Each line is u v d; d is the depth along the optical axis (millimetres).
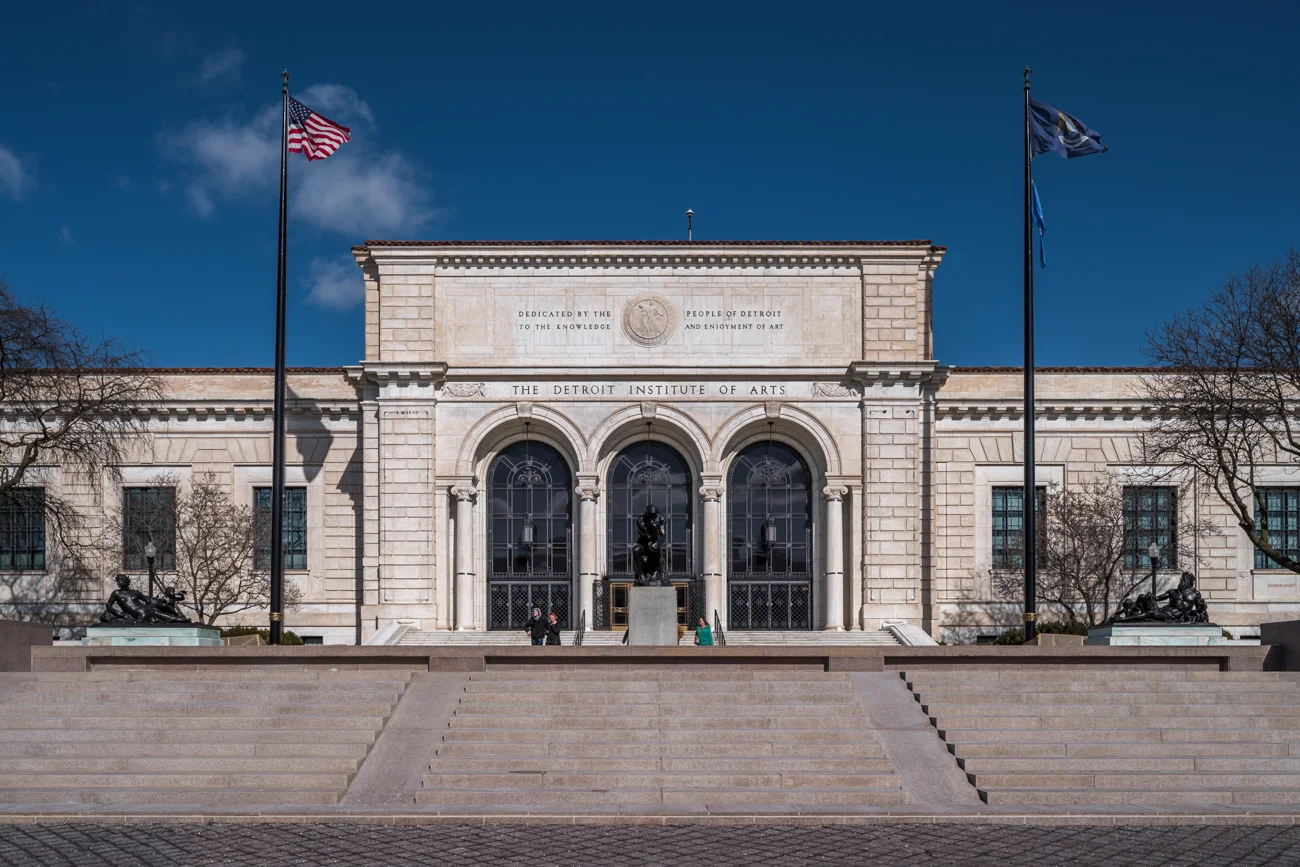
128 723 27250
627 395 55500
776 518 57062
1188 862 18750
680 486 57125
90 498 58969
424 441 54969
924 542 55250
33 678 30469
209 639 34312
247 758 25391
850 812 22359
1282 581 58094
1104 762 25375
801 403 55344
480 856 19031
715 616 53938
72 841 20312
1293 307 47375
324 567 58875
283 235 41656
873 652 31500
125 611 33875
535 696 28797
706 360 56219
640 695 28734
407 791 24203
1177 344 49375
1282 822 22078
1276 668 32312
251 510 58000
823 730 26766
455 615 55938
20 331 49062
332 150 43031
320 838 20516
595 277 56688
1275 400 48969
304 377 60562
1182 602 35312
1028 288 40312
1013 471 59469
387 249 56219
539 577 56531
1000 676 30719
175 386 60812
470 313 56500
